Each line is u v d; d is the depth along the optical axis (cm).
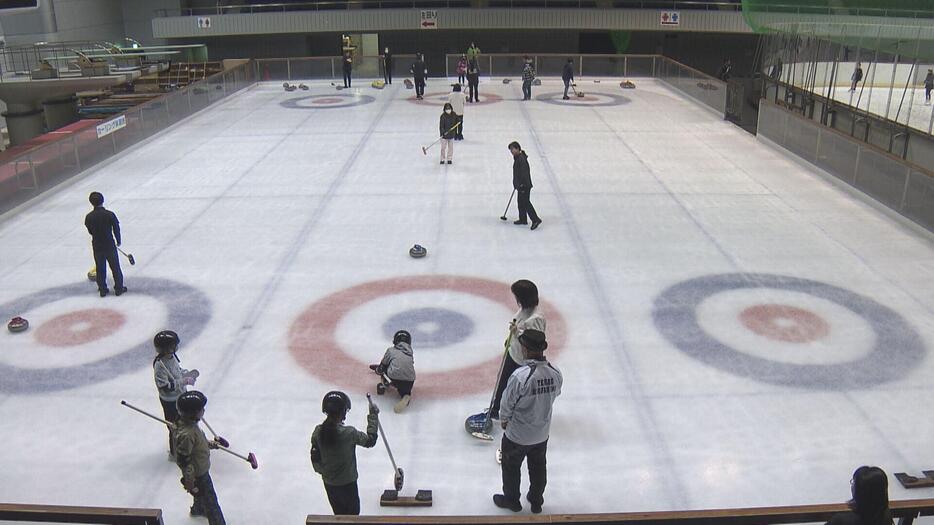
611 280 1095
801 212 1397
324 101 2678
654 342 910
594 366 857
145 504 641
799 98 2178
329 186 1593
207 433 737
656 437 724
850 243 1233
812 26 2145
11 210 1432
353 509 564
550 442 718
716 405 776
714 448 706
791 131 1800
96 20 4175
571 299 1032
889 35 1831
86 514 446
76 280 1130
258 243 1266
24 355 905
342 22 4106
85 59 3077
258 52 4678
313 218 1388
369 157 1830
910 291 1047
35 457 710
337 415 529
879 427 736
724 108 2295
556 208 1433
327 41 4684
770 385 813
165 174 1720
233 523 615
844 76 2097
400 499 632
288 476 674
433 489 650
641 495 643
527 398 561
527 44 4675
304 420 759
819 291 1050
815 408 769
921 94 1970
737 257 1177
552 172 1686
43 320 996
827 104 2030
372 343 915
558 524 419
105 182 1664
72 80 3012
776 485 653
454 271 1135
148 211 1449
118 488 662
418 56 2645
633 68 3125
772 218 1362
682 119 2308
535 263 1162
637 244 1238
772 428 736
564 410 771
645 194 1518
